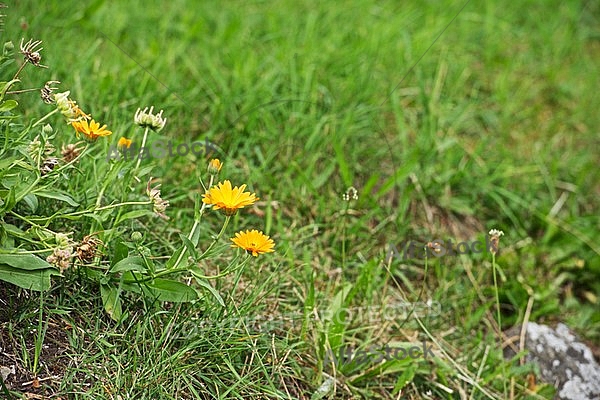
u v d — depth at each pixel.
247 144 3.32
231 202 2.19
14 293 2.29
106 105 3.20
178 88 3.54
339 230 3.17
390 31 4.25
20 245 2.20
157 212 2.28
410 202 3.51
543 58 4.64
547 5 5.07
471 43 4.52
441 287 3.20
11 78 2.94
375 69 4.00
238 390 2.38
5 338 2.20
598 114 4.35
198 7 4.23
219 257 2.84
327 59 3.94
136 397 2.22
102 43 3.75
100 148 2.85
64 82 3.22
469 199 3.62
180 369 2.29
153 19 4.07
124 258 2.26
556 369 3.03
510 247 3.52
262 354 2.52
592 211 3.88
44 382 2.16
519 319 3.22
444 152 3.73
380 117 3.78
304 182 3.27
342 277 2.95
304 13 4.38
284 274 2.86
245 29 4.15
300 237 3.14
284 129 3.49
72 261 2.25
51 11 3.73
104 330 2.33
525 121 4.21
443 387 2.75
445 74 4.15
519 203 3.69
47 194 2.26
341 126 3.52
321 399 2.58
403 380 2.66
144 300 2.31
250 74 3.71
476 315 3.11
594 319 3.36
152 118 2.32
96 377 2.22
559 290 3.48
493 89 4.29
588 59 4.77
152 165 2.45
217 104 3.48
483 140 3.86
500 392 2.88
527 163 3.94
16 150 2.25
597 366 3.06
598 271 3.51
